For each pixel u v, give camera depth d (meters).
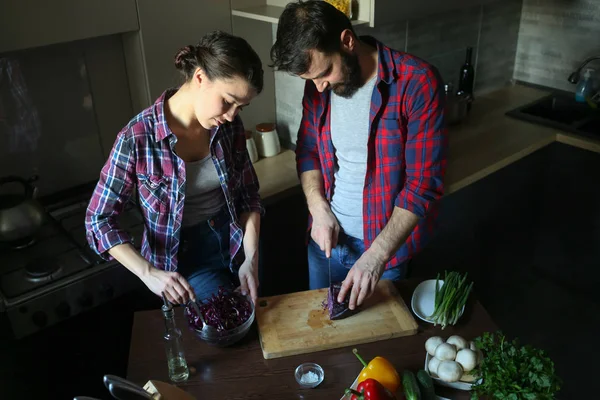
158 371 1.47
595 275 2.77
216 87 1.47
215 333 1.51
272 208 2.38
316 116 1.93
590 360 2.68
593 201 2.64
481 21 3.00
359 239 1.99
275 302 1.68
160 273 1.58
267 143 2.69
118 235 1.63
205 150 1.74
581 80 2.98
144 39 2.26
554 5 3.03
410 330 1.57
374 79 1.75
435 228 2.03
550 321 2.88
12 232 2.01
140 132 1.60
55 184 2.44
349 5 2.20
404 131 1.78
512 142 2.65
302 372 1.46
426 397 1.33
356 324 1.59
